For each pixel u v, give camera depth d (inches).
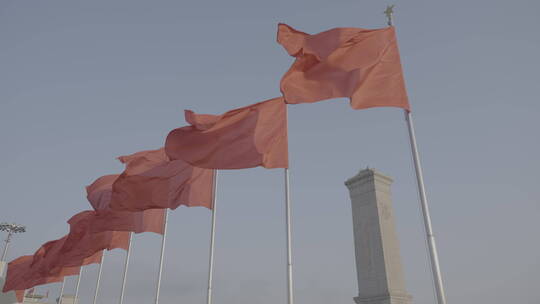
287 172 772.6
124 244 1649.9
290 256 726.5
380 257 3892.7
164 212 1390.3
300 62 663.1
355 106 594.6
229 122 812.6
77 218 1565.0
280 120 803.4
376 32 657.0
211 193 1095.0
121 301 1578.5
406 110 580.1
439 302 454.0
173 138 809.5
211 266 1037.8
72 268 2159.2
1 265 3631.9
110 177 1417.3
